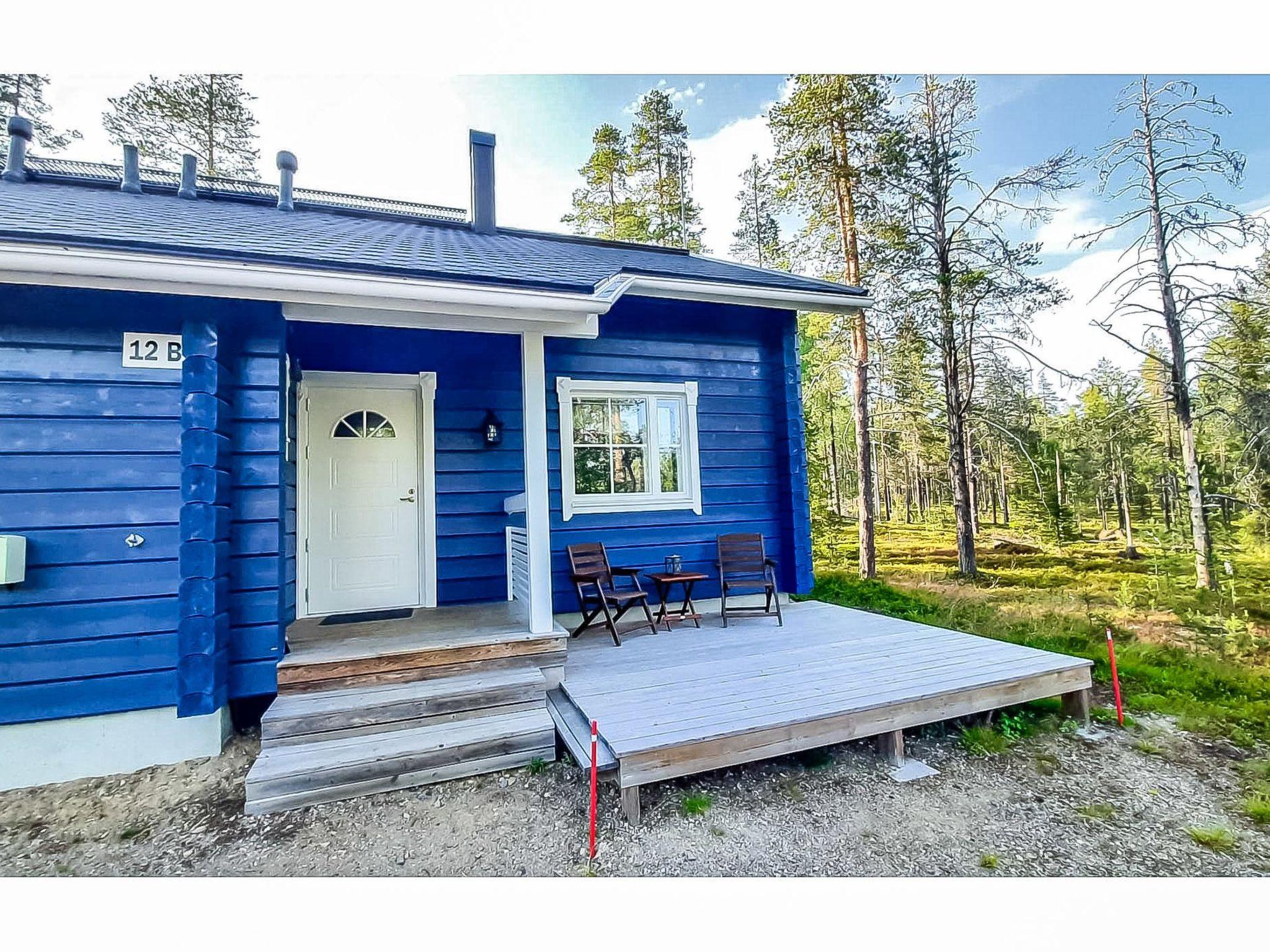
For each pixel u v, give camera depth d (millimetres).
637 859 2357
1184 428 7340
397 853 2393
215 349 3127
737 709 2996
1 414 2889
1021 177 9188
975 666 3711
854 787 2930
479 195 6465
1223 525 7023
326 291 3090
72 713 2906
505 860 2354
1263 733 3635
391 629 3893
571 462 5184
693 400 5590
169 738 3064
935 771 3096
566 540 5121
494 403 5168
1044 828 2580
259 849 2410
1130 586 7652
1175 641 6062
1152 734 3613
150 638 3029
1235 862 2365
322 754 2789
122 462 3033
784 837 2500
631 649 4258
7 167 4836
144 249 2758
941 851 2424
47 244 2615
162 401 3113
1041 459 9438
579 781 2908
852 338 11359
